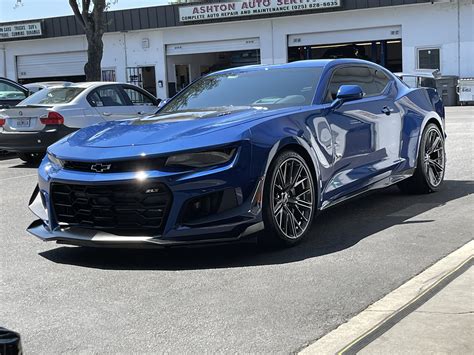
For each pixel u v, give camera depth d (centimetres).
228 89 613
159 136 478
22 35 3278
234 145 455
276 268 452
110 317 372
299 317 360
